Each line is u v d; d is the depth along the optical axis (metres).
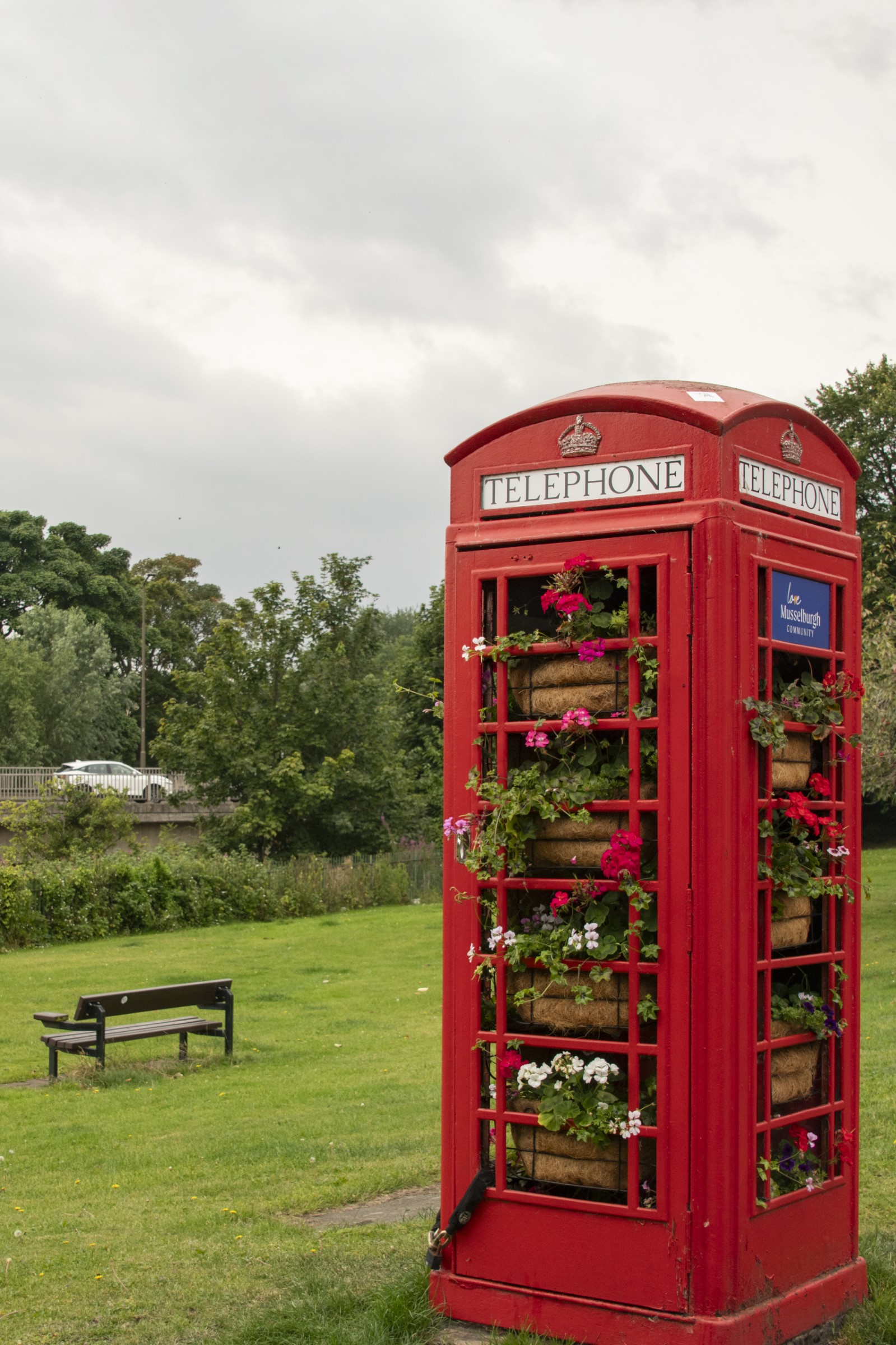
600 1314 4.23
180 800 34.78
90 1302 5.11
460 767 4.68
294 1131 8.69
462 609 4.70
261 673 34.38
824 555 4.79
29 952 22.22
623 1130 4.23
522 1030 4.60
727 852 4.18
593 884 4.32
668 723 4.24
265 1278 5.30
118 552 74.31
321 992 16.69
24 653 59.75
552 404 4.58
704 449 4.29
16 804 33.16
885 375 41.41
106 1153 8.30
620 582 4.36
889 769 21.80
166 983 17.83
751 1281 4.20
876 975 15.59
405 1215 6.28
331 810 34.12
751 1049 4.24
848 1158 4.71
